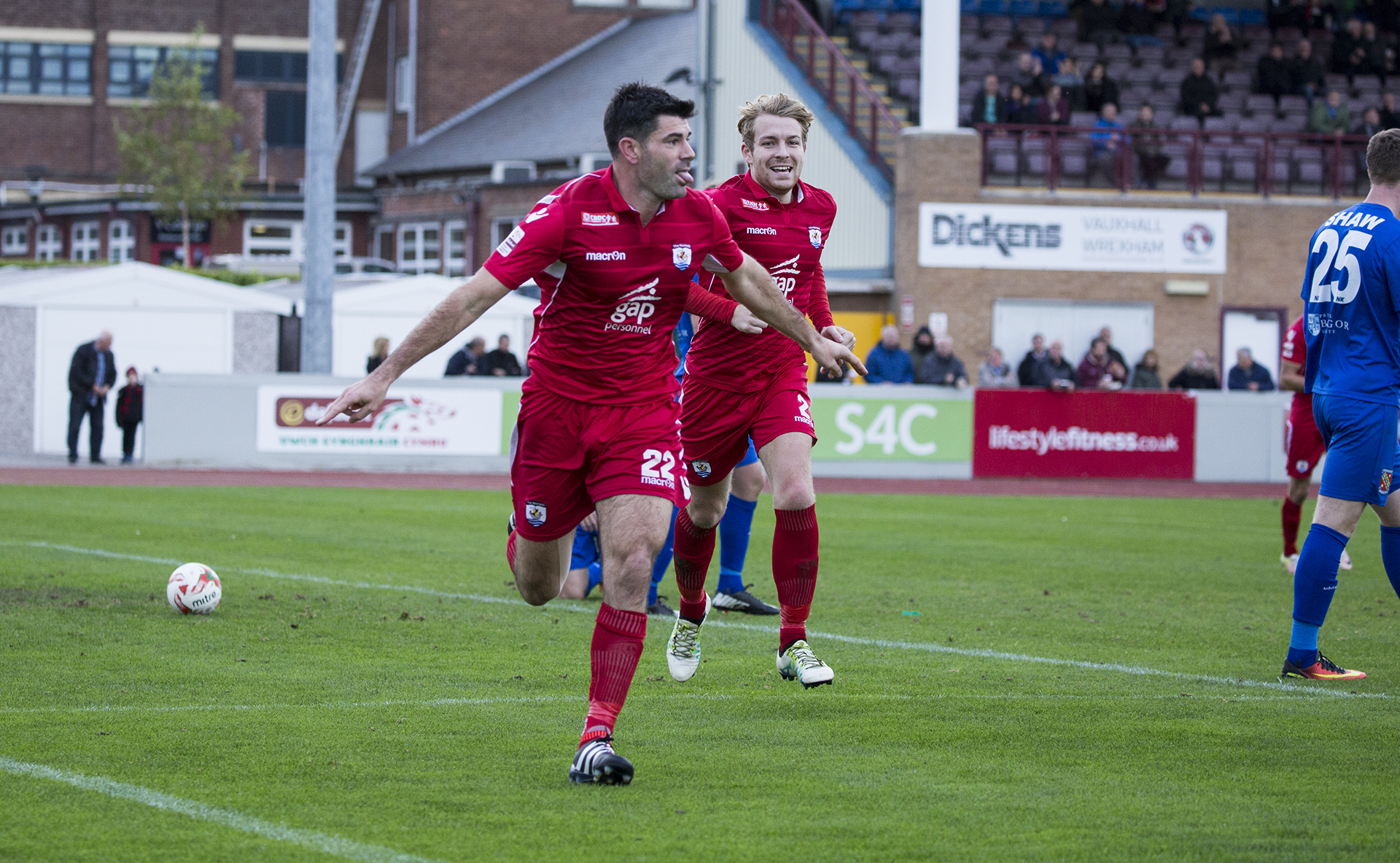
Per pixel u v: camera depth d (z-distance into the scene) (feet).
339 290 151.94
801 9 175.32
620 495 29.09
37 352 137.39
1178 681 39.52
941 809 26.63
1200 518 95.86
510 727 32.71
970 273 160.15
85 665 39.06
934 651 44.09
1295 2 191.31
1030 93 161.68
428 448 127.75
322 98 125.18
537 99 243.81
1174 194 164.04
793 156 38.32
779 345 37.76
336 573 59.52
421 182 244.22
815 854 23.89
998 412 130.72
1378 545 81.51
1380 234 39.14
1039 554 72.28
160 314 139.95
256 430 125.29
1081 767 29.84
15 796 26.63
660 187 28.25
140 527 75.31
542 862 23.29
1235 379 138.82
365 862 23.15
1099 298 163.02
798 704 35.81
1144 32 183.62
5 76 285.64
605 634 28.68
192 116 249.75
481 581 58.08
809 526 36.91
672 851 23.94
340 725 32.60
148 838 24.26
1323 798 27.66
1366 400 39.63
